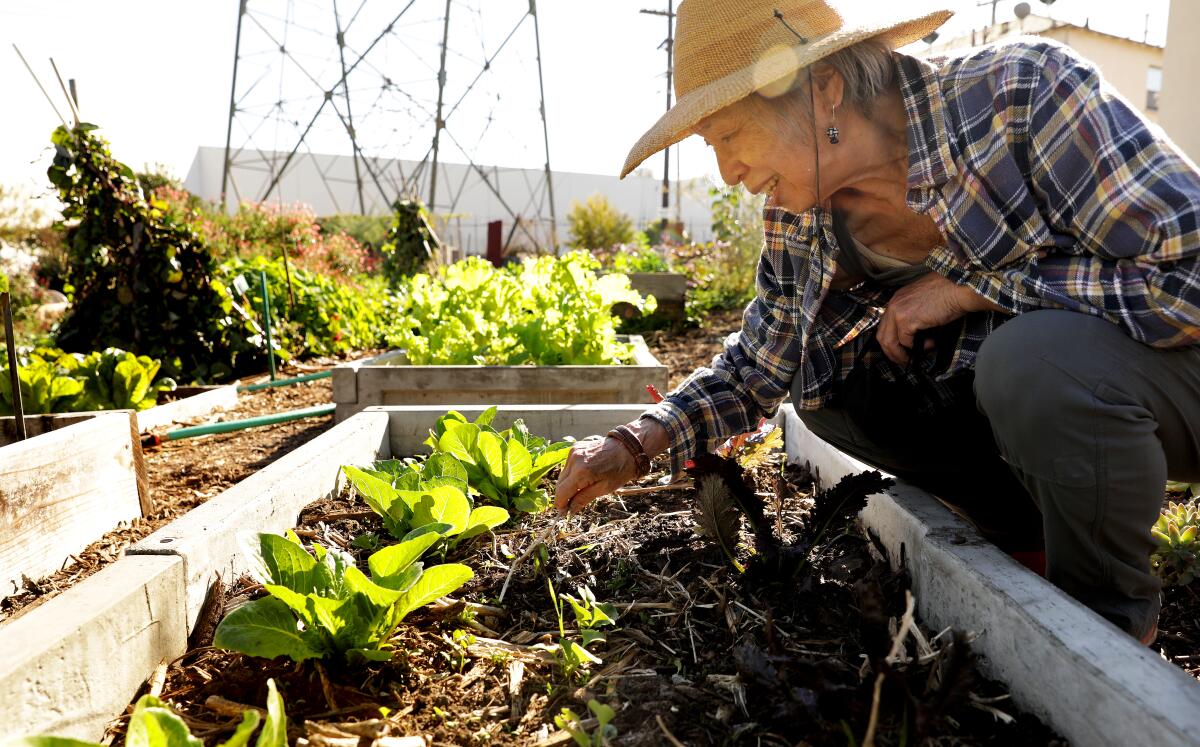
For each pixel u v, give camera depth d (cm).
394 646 130
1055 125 122
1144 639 125
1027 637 104
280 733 92
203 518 148
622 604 144
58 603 112
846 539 169
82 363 359
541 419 240
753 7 126
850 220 153
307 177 2694
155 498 247
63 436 192
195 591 134
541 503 190
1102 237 121
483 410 242
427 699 118
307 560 130
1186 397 121
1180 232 112
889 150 135
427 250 1120
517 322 373
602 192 2953
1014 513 164
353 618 121
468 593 151
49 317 989
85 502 200
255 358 573
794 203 140
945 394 151
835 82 129
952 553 127
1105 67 1445
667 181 2017
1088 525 121
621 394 316
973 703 107
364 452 222
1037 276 127
